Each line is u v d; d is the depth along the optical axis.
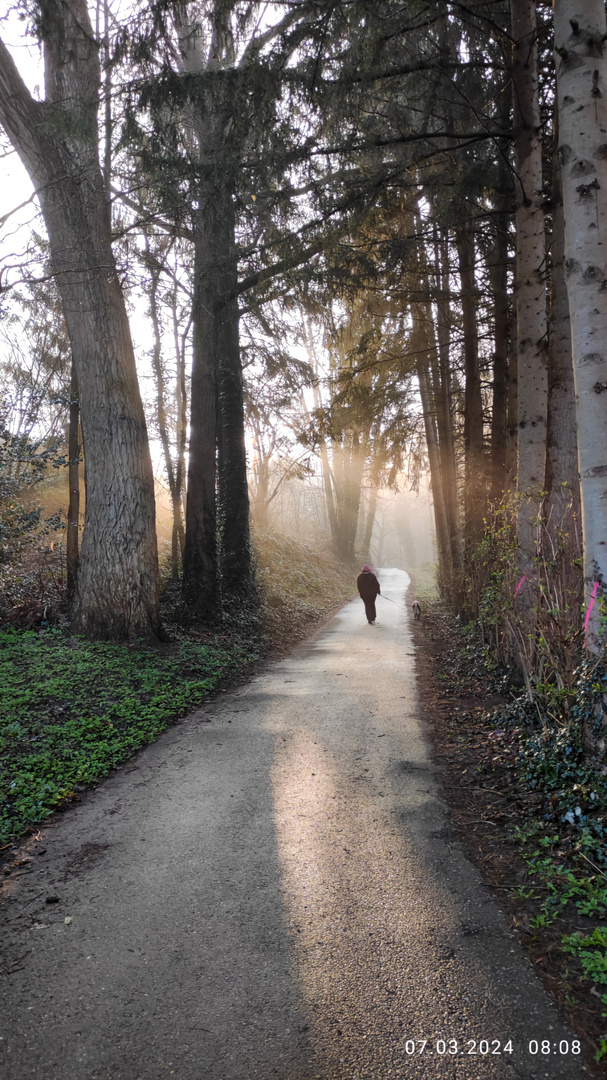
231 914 3.33
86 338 9.91
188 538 13.14
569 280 4.54
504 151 9.52
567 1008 2.53
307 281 9.26
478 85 9.30
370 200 8.89
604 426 4.38
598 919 3.11
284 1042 2.41
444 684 9.02
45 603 11.42
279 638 14.41
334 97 7.62
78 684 7.90
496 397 12.39
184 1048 2.41
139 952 3.03
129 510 10.20
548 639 5.30
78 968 2.92
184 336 12.99
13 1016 2.61
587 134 4.39
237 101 7.74
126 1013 2.61
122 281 9.56
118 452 10.14
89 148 9.18
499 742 5.89
